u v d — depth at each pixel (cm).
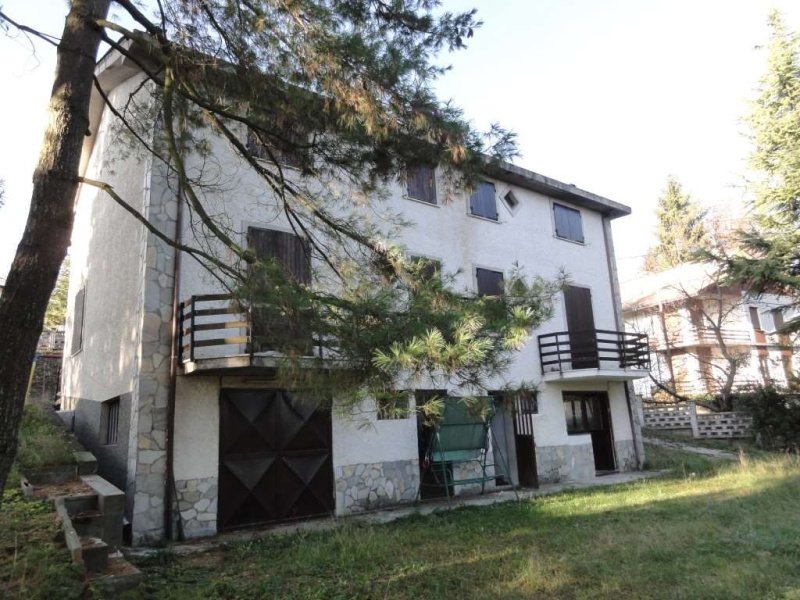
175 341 825
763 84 1786
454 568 570
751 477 1093
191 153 651
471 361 390
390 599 484
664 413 1967
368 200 668
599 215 1664
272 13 486
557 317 1427
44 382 1728
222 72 543
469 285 1253
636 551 601
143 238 856
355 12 534
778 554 568
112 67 974
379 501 1005
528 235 1428
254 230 912
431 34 543
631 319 2758
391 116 521
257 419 891
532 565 553
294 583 533
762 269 1560
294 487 908
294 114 561
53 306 2238
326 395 413
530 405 1191
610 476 1379
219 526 816
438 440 1045
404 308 444
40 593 380
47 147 407
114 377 923
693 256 1777
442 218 1246
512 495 1112
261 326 419
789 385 1903
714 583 484
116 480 851
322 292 457
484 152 581
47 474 728
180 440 807
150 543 740
